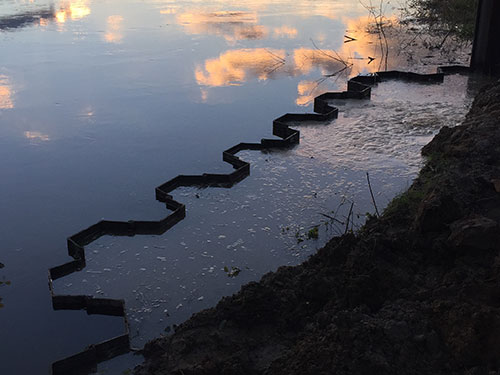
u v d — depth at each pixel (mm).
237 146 8344
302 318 4582
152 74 11656
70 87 10844
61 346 4766
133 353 4598
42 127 9102
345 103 10359
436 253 4840
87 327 5004
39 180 7527
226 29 15594
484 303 4078
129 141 8648
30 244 6203
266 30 15602
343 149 8289
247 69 12172
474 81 11625
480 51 12094
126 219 6641
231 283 5418
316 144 8508
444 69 12406
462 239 4637
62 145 8500
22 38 14492
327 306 4547
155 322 4953
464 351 3740
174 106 10000
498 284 4137
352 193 7004
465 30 15211
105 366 4484
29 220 6645
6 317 5121
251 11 18219
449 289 4281
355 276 4684
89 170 7789
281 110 9953
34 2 19688
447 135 7695
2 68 11961
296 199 6926
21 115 9539
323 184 7266
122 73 11680
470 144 6887
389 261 4895
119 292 5355
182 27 15742
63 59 12625
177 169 7824
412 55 13578
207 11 18109
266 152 8289
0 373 4465
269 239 6121
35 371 4484
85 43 13992
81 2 19641
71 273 5688
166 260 5824
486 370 3604
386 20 17156
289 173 7609
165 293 5320
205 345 4445
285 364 3938
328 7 19094
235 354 4250
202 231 6324
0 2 19672
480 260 4566
